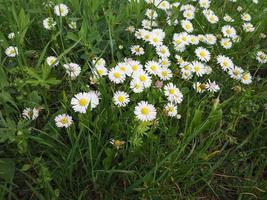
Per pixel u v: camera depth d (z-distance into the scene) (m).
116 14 0.34
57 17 0.31
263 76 0.34
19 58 0.26
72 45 0.28
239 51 0.35
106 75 0.29
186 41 0.32
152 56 0.31
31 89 0.26
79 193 0.23
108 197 0.23
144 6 0.35
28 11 0.30
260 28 0.37
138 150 0.23
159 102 0.27
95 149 0.23
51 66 0.25
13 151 0.24
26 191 0.23
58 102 0.27
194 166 0.24
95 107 0.25
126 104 0.26
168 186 0.24
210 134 0.25
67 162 0.22
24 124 0.22
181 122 0.28
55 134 0.23
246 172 0.26
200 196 0.25
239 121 0.29
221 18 0.37
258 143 0.28
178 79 0.30
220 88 0.31
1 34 0.27
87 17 0.31
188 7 0.36
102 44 0.31
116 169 0.24
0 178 0.22
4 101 0.24
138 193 0.23
